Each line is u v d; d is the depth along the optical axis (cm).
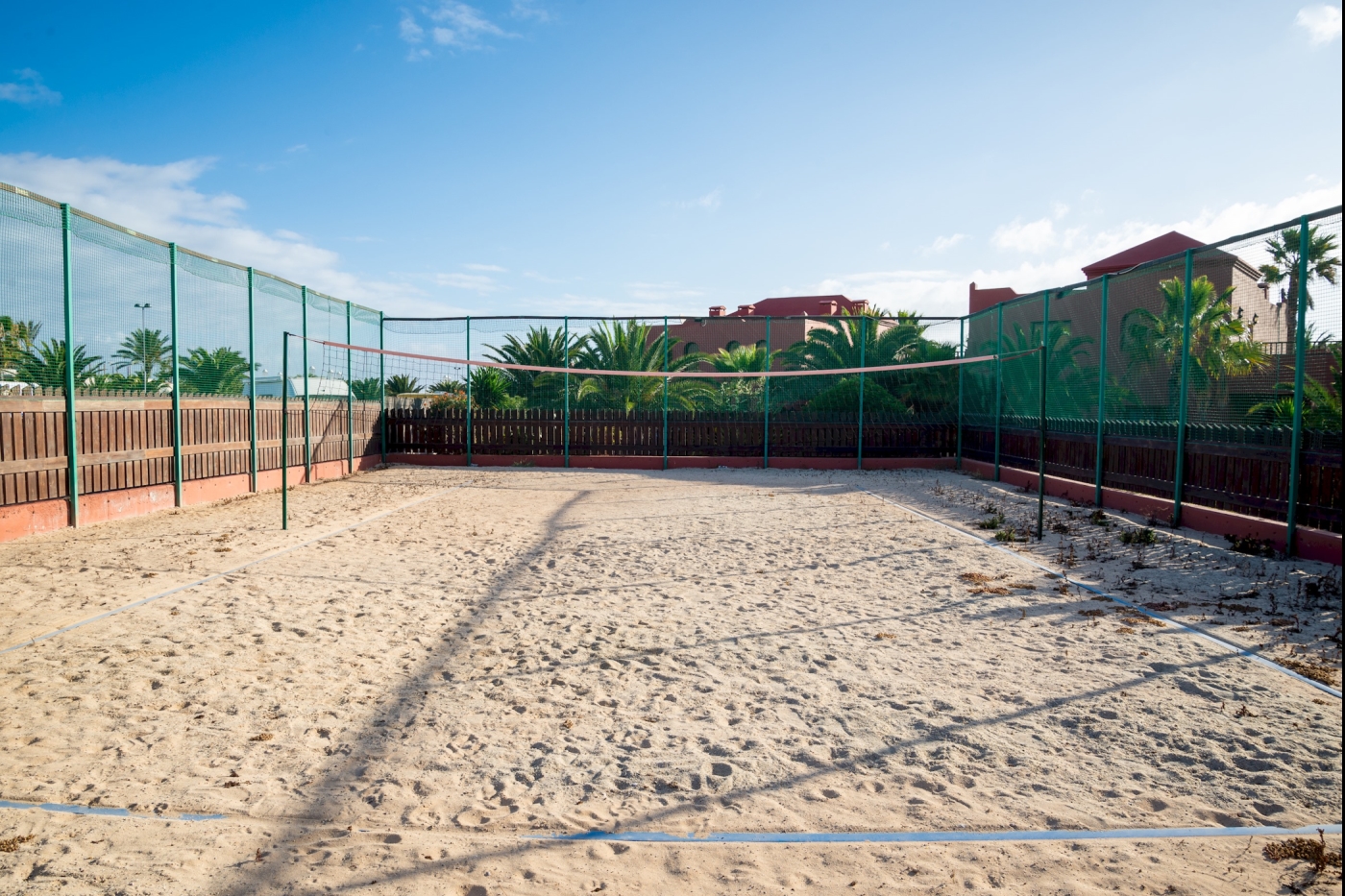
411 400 1822
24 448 830
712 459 1825
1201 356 924
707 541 862
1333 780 309
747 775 319
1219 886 241
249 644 484
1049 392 1345
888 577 681
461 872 250
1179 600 594
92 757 331
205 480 1146
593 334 1983
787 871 251
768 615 560
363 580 664
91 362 920
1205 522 885
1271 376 802
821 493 1331
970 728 363
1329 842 264
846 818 284
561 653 473
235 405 1212
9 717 370
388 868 251
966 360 1131
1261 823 279
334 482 1459
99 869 248
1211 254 910
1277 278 791
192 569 690
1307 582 633
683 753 339
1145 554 771
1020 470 1433
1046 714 379
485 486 1425
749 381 2045
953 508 1132
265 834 273
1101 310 1117
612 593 623
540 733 360
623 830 277
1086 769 322
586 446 1820
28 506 840
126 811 287
